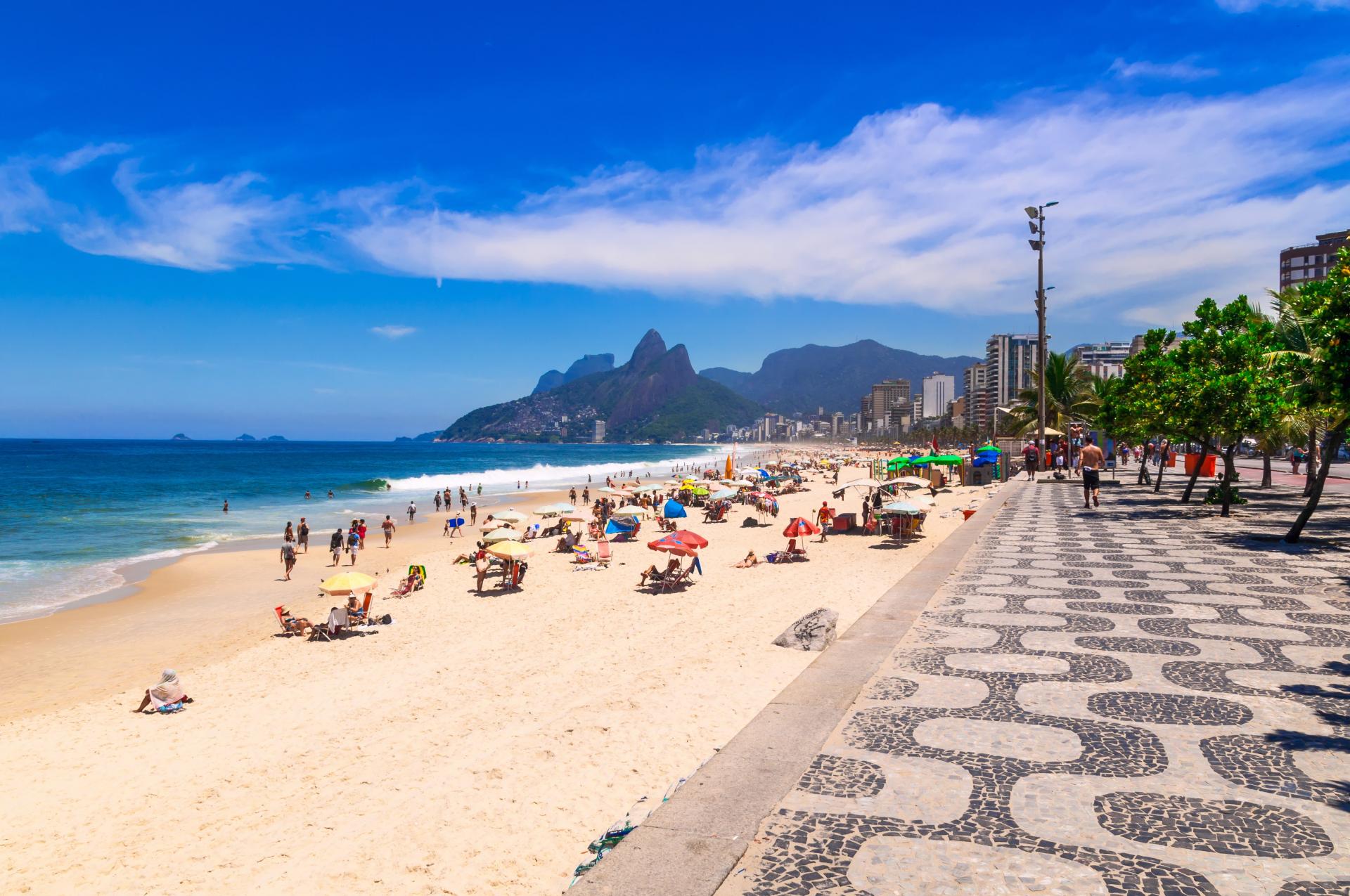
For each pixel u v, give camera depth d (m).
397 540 32.97
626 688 9.44
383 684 11.26
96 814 7.41
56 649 15.11
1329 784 4.19
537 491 66.56
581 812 6.15
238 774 8.15
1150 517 18.33
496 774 7.07
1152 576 10.72
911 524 23.16
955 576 11.38
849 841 3.74
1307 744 4.74
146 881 5.95
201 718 10.38
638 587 18.31
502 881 5.22
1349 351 11.22
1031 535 15.80
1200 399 17.23
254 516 43.50
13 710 11.47
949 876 3.38
